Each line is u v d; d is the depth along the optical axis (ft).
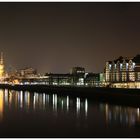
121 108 297.74
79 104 356.38
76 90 512.22
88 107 315.99
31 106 336.29
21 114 257.75
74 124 201.67
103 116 241.14
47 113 265.54
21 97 512.22
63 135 164.66
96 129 182.19
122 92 340.39
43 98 484.74
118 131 175.63
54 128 186.19
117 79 654.53
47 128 186.09
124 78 629.51
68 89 565.53
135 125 195.42
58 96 549.54
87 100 426.10
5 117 237.04
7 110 291.38
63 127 189.88
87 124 201.46
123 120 217.97
